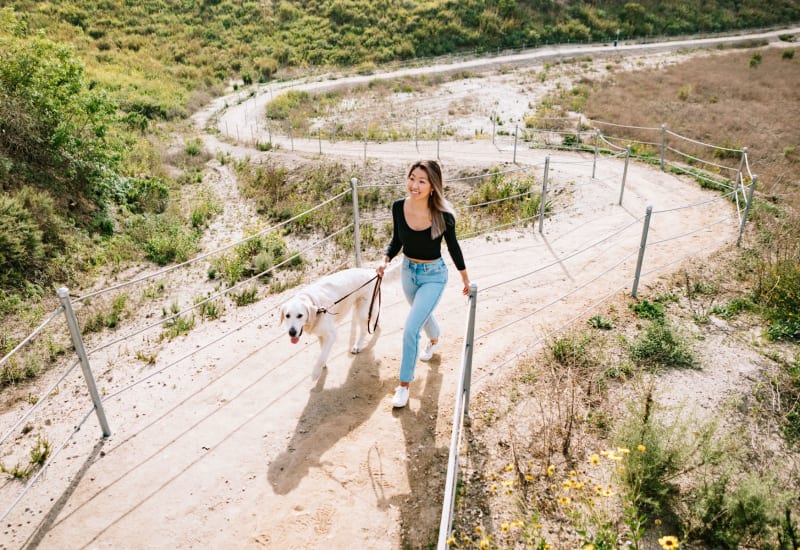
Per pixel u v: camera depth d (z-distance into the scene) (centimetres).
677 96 2702
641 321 605
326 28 4225
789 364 529
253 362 552
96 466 423
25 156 1260
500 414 449
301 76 3722
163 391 516
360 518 361
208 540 353
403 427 443
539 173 1504
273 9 4434
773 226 897
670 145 1903
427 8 4378
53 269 1023
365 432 439
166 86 3250
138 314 902
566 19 4472
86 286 1030
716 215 1011
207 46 3959
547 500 364
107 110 1478
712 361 540
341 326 610
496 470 392
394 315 631
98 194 1369
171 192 1619
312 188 1673
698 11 4788
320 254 1184
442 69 3691
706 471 383
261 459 420
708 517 345
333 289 498
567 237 937
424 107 2877
